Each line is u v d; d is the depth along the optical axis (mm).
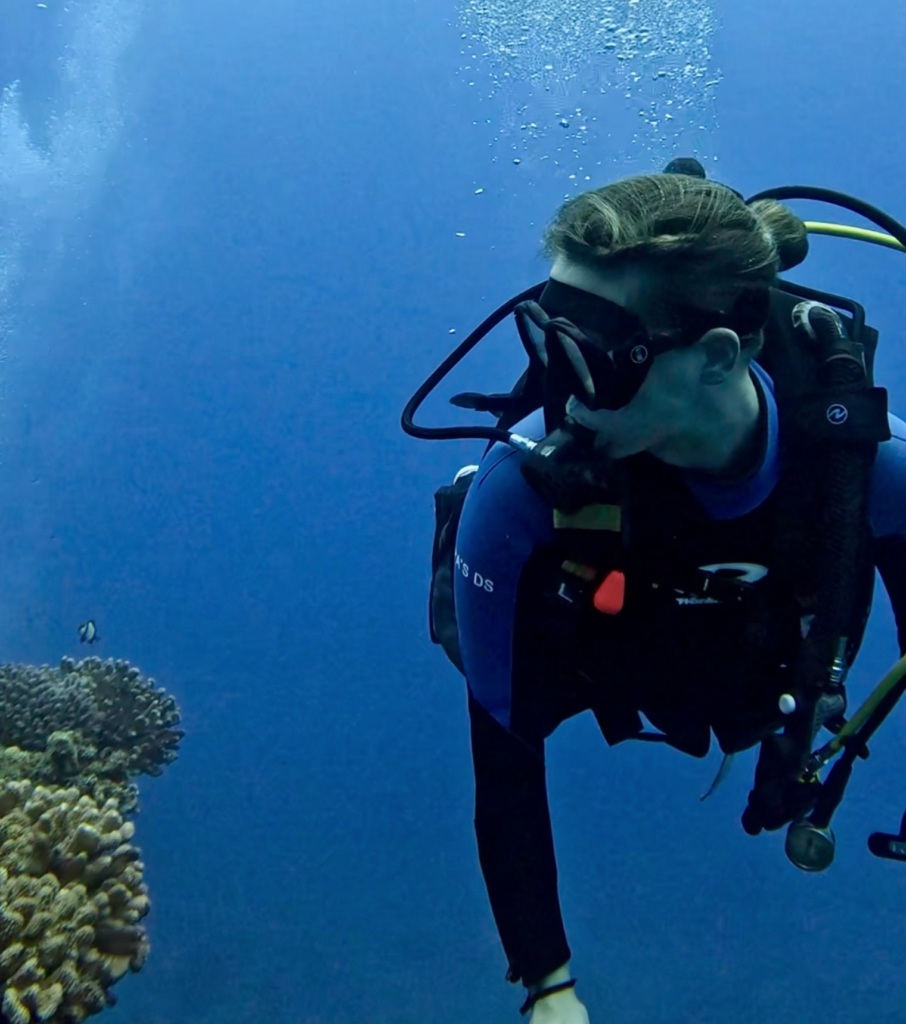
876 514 1217
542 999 1218
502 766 1313
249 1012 4441
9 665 3793
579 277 1010
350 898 5145
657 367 992
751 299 988
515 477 1226
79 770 3393
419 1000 4543
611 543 1188
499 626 1274
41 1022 2242
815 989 4727
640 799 5934
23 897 2367
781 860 5379
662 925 5219
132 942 2570
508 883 1270
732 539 1165
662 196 1007
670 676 1302
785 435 1118
